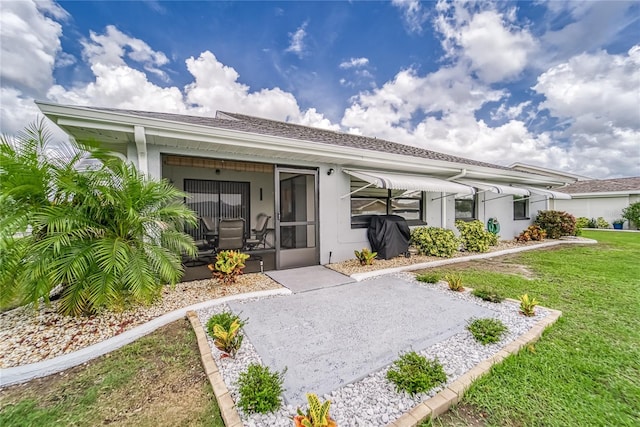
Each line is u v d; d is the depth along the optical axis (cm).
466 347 475
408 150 1576
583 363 429
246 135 783
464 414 336
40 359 444
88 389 386
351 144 1195
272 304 684
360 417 324
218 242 1009
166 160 984
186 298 703
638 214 2830
